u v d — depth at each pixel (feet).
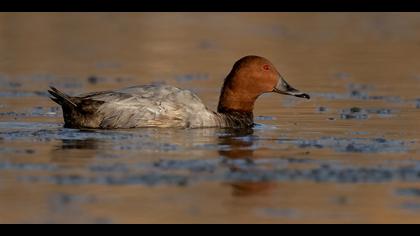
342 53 90.17
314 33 105.91
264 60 52.21
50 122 51.13
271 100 64.13
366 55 88.84
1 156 41.24
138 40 98.43
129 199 34.04
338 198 34.55
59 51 89.86
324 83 71.67
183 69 79.25
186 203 33.63
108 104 47.37
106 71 77.61
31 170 38.47
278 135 48.21
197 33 104.12
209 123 49.11
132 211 32.50
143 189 35.47
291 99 64.44
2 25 105.91
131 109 47.50
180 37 101.24
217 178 37.35
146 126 47.70
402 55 88.94
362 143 45.75
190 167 39.27
